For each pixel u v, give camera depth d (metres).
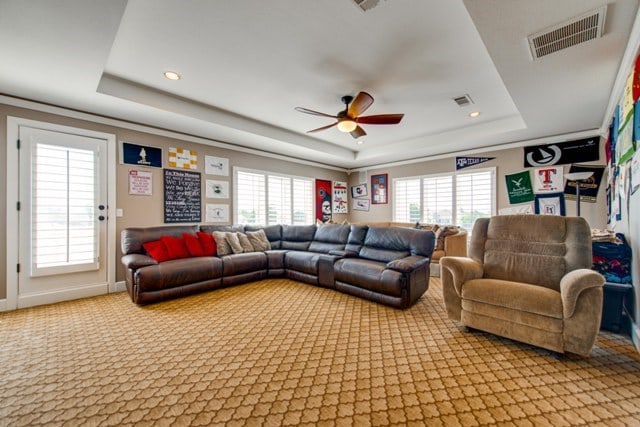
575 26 1.90
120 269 3.79
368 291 3.26
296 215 6.40
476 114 4.12
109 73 2.93
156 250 3.52
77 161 3.45
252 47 2.45
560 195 4.50
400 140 5.63
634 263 2.30
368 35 2.28
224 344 2.21
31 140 3.14
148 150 4.08
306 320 2.71
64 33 2.00
